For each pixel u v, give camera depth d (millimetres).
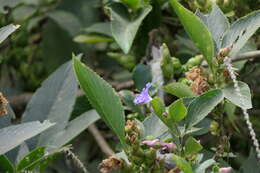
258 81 1502
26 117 1278
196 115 1036
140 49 1454
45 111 1277
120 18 1348
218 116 1168
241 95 1057
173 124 1031
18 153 1174
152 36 1434
